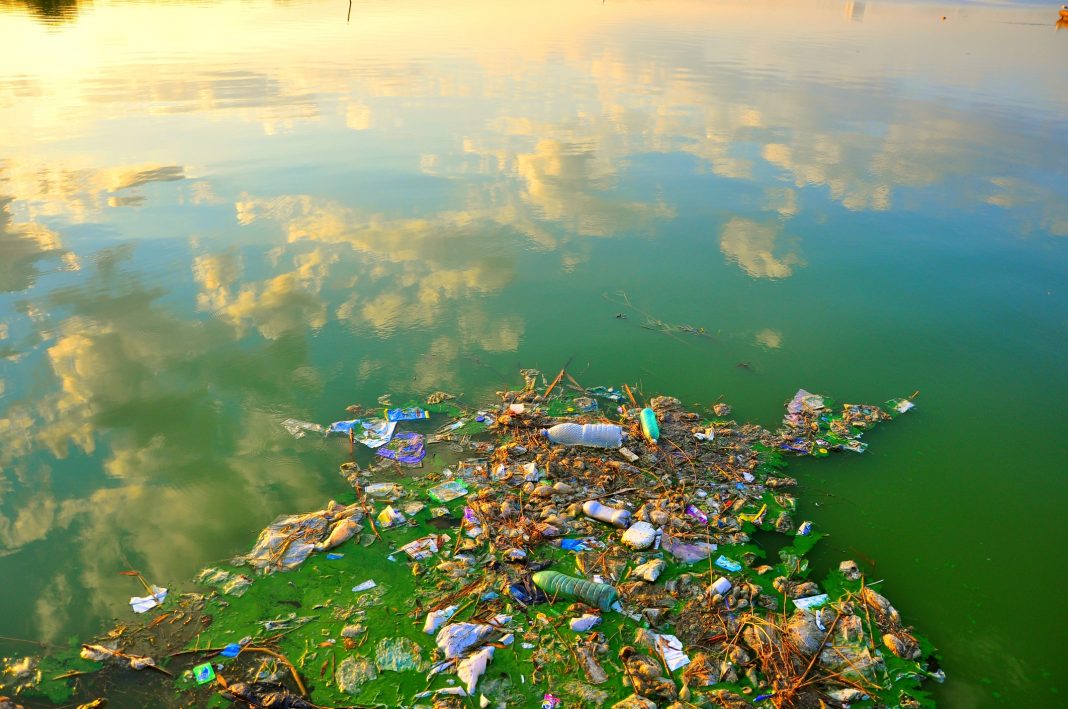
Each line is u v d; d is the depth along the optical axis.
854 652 5.86
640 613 6.12
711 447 8.45
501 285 12.13
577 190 16.25
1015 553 7.12
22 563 6.61
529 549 6.79
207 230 13.67
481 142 19.42
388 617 6.07
